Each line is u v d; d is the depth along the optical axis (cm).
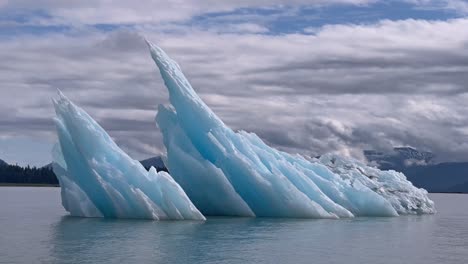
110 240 2833
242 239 2973
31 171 19425
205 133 4341
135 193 3791
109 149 3950
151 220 3781
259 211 4384
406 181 5703
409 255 2600
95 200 4059
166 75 4353
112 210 3956
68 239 2869
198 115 4334
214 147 4303
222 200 4312
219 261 2311
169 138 4431
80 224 3581
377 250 2722
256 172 4272
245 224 3719
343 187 4916
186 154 4319
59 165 4294
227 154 4300
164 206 3831
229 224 3694
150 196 3891
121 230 3241
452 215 5638
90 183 4016
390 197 5253
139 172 3916
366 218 4559
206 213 4434
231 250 2594
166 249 2577
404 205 5350
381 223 4138
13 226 3544
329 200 4512
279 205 4288
